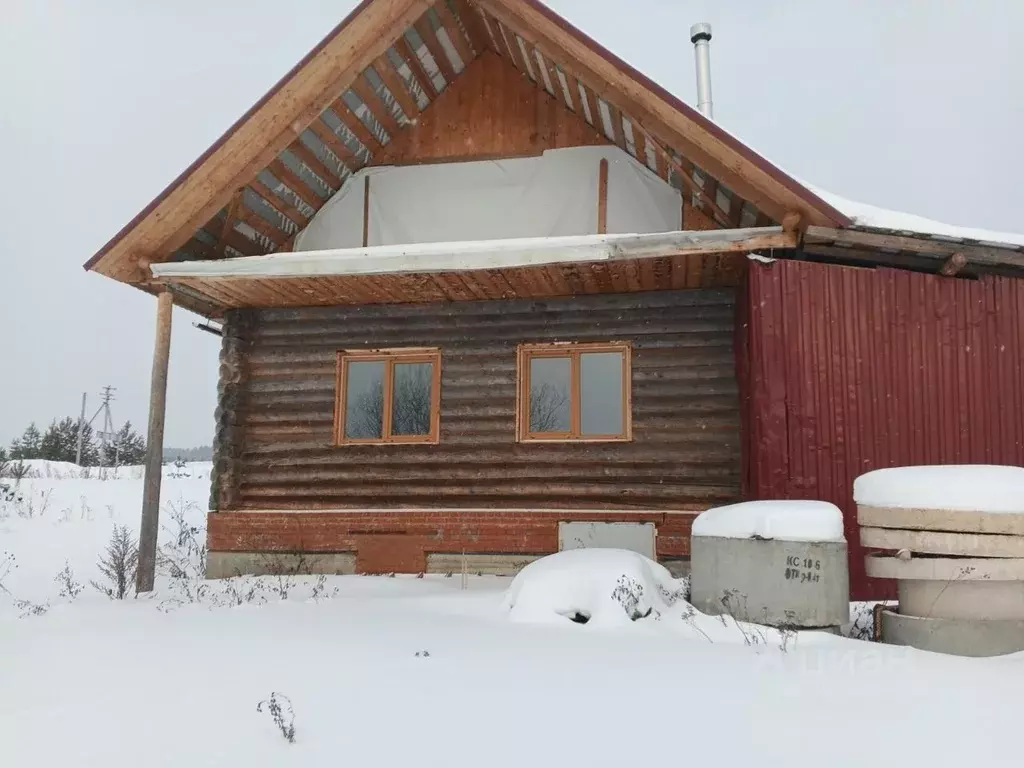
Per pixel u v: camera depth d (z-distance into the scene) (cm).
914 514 501
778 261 768
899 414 755
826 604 533
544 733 323
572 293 959
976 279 777
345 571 959
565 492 944
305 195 940
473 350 988
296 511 989
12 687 398
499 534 932
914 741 315
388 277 874
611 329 959
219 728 330
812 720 342
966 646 479
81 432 4981
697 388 931
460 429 978
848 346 762
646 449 934
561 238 789
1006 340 767
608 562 611
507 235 918
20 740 318
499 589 783
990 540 480
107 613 635
